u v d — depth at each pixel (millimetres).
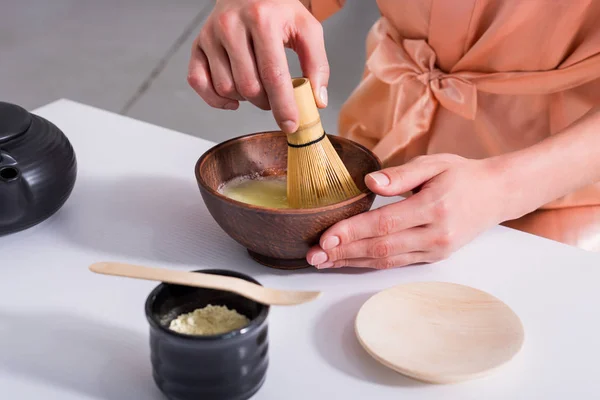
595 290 790
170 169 967
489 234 862
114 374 706
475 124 1038
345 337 743
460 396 691
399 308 743
